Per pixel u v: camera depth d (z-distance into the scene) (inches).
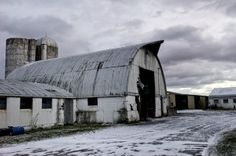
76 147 557.9
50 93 1119.6
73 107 1237.7
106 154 481.4
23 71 1658.5
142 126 980.6
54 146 578.2
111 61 1296.8
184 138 650.2
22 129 862.5
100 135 749.3
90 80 1270.9
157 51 1464.1
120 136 716.0
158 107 1469.0
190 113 1813.5
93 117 1206.9
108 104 1181.7
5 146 597.9
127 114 1136.2
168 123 1074.7
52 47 2145.7
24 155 489.1
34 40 2092.8
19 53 2022.6
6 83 1077.8
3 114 888.3
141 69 1325.0
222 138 633.0
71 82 1322.6
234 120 1176.2
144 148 527.5
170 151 491.8
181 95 2605.8
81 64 1397.6
